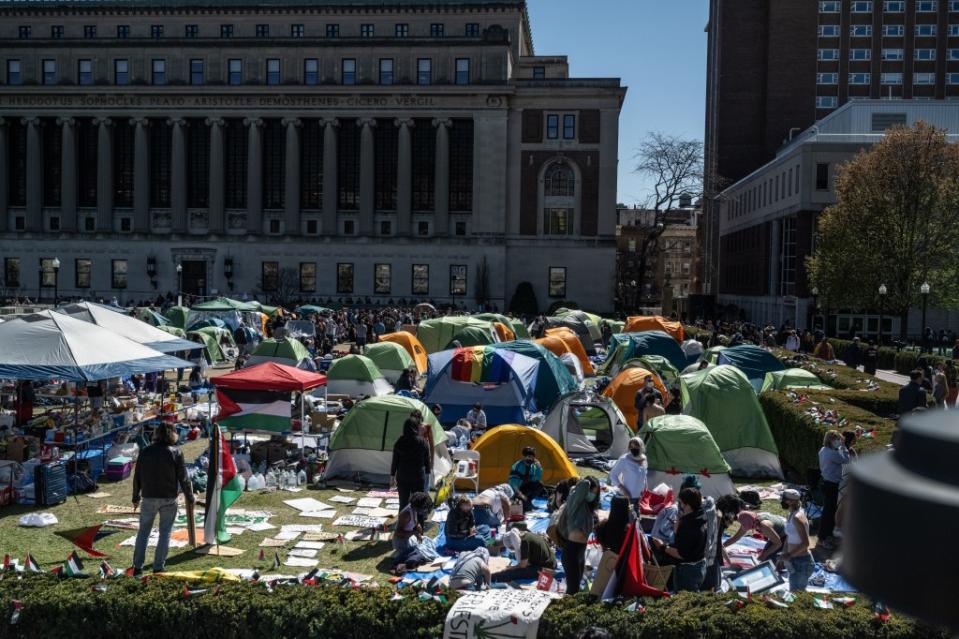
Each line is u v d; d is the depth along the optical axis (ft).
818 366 111.14
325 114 278.67
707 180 338.34
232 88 277.23
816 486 55.77
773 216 258.98
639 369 92.63
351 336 180.96
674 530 47.29
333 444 66.59
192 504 46.60
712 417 72.28
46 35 298.76
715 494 59.72
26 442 61.77
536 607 33.37
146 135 282.56
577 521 40.09
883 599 6.86
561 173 280.92
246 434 76.89
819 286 186.50
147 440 72.74
